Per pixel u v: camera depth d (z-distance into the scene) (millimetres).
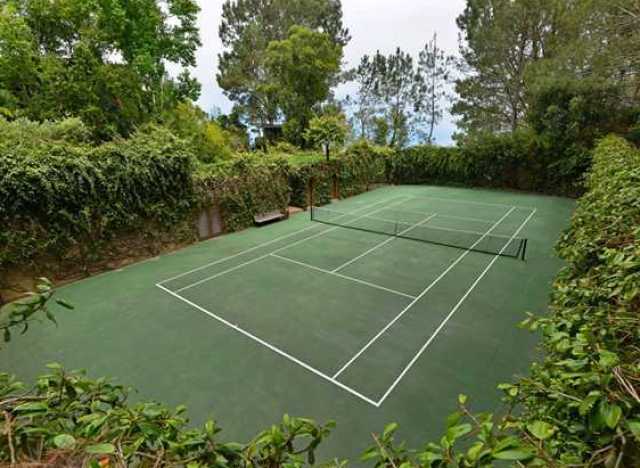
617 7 12164
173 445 1112
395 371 4402
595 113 14352
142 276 7727
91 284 7316
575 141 15211
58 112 12453
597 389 1059
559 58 14961
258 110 29609
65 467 995
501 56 18422
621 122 14219
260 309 6082
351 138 25797
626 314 1661
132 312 6059
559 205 14102
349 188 17156
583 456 1002
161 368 4535
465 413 1174
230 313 5965
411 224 11625
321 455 3201
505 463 2625
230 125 28000
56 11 13523
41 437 1075
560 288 2352
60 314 5992
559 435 1074
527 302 6137
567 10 16078
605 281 2045
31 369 4574
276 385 4184
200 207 10305
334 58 24297
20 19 12344
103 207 8070
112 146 8398
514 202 14914
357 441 3355
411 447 3287
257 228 11664
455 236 10094
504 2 17828
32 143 7469
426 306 6074
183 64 17078
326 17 28812
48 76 12609
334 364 4566
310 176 14508
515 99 19234
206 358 4734
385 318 5703
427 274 7434
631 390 1010
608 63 13047
